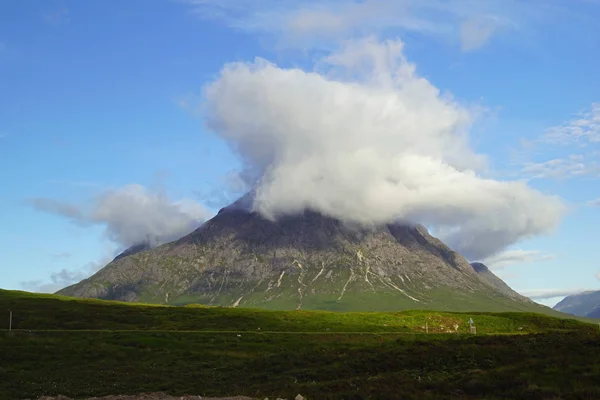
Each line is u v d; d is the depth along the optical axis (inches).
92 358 3277.6
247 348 3838.6
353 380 2297.0
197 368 3061.0
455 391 1941.4
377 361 2610.7
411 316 6205.7
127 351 3528.5
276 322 5689.0
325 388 2207.2
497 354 2390.5
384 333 4626.0
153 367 3073.3
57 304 6294.3
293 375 2642.7
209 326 5344.5
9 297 6806.1
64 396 2204.7
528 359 2247.8
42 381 2596.0
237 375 2829.7
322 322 5728.3
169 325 5315.0
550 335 2652.6
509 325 5856.3
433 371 2313.0
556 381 1863.9
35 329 4781.0
